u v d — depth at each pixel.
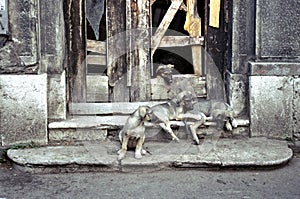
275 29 5.88
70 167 5.41
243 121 5.96
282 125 5.95
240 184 5.18
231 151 5.64
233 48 6.01
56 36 5.84
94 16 6.26
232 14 5.98
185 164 5.41
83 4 6.09
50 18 5.82
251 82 5.91
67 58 6.11
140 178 5.29
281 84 5.90
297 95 5.93
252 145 5.80
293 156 5.80
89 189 5.09
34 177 5.33
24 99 5.74
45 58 5.86
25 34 5.69
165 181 5.23
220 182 5.21
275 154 5.57
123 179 5.27
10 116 5.74
